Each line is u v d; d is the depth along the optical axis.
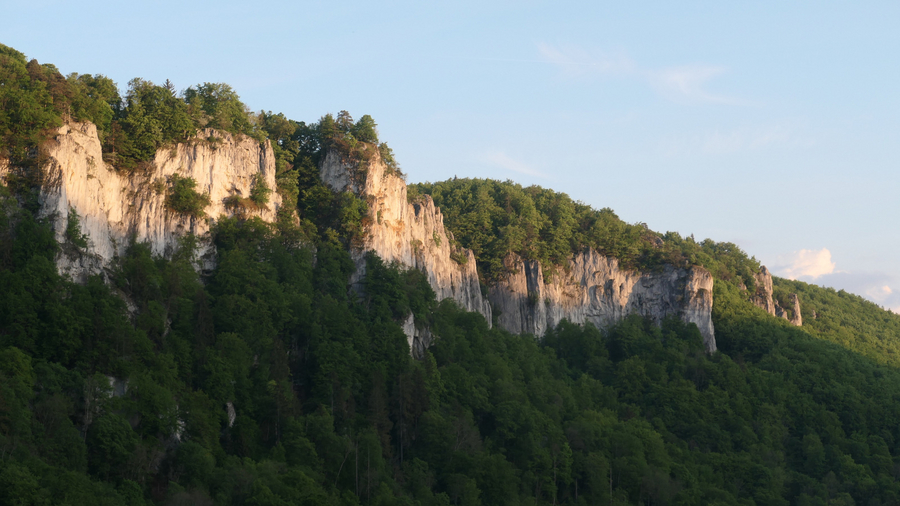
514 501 144.50
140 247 149.38
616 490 160.62
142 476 116.56
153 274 145.75
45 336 124.25
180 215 159.25
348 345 155.38
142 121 160.00
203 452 122.00
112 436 116.56
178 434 125.62
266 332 150.75
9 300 123.44
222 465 126.88
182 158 162.88
